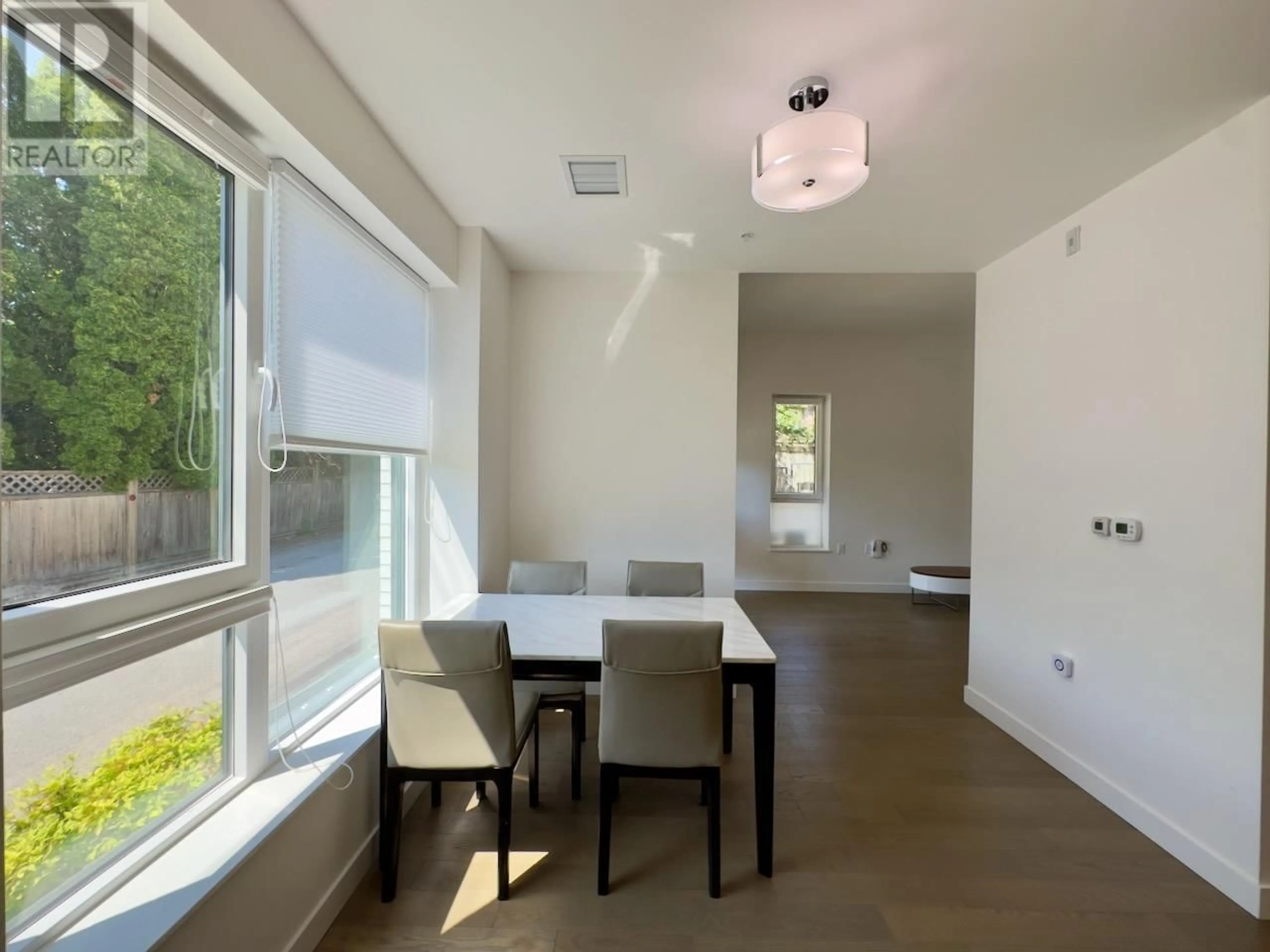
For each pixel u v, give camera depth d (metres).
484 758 1.70
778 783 2.36
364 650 2.30
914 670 3.76
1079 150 1.96
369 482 2.34
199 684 1.41
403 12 1.40
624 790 2.31
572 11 1.39
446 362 2.78
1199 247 1.86
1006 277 2.92
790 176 1.72
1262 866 1.67
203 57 1.19
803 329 5.93
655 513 3.44
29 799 1.02
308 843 1.49
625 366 3.42
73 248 1.07
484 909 1.65
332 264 1.91
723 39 1.47
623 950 1.52
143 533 1.23
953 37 1.45
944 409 6.08
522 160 2.12
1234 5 1.33
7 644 0.92
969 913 1.66
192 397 1.37
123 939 1.01
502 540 3.25
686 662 1.69
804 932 1.59
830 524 6.13
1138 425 2.10
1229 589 1.76
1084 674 2.35
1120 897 1.73
